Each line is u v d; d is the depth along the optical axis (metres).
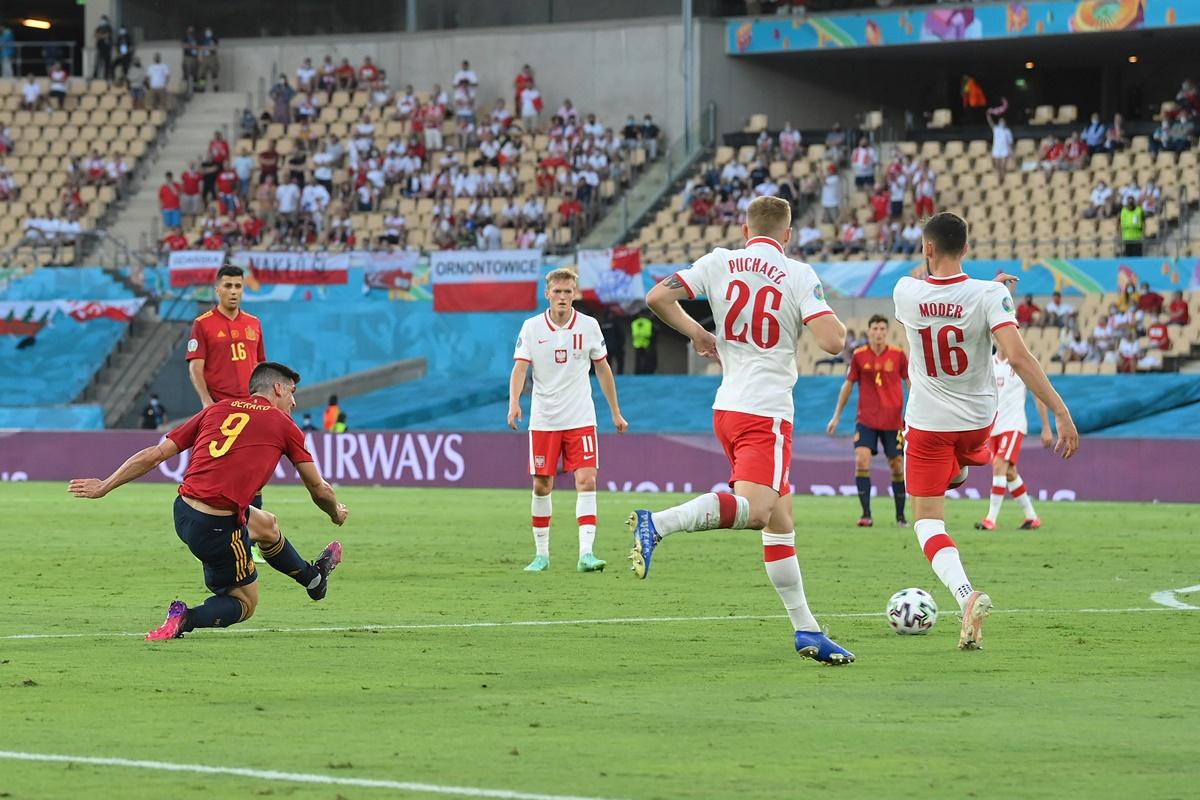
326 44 126.19
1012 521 56.44
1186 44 113.75
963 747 17.14
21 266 110.00
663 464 76.19
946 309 24.34
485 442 79.69
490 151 114.25
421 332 104.06
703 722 18.55
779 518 22.86
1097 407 81.81
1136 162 101.06
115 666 22.78
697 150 113.94
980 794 14.98
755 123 114.44
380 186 113.12
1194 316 90.31
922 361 24.78
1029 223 100.25
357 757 16.53
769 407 22.14
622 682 21.47
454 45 123.25
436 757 16.55
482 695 20.44
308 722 18.52
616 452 77.12
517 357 38.03
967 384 24.67
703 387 95.12
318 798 14.70
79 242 112.25
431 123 116.56
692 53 114.94
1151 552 43.38
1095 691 20.77
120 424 102.50
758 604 30.86
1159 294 89.94
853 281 96.56
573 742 17.36
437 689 20.86
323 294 105.56
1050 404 23.77
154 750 16.89
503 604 30.92
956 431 24.78
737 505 21.41
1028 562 40.31
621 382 97.19
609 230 109.38
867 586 34.25
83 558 41.38
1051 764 16.31
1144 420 82.19
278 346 105.94
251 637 25.97
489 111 122.12
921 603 26.16
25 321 107.19
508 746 17.12
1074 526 53.66
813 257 99.38
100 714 19.02
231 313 37.00
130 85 123.94
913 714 19.08
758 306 22.05
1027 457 70.31
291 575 26.47
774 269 22.14
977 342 24.42
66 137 121.50
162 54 128.62
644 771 15.89
